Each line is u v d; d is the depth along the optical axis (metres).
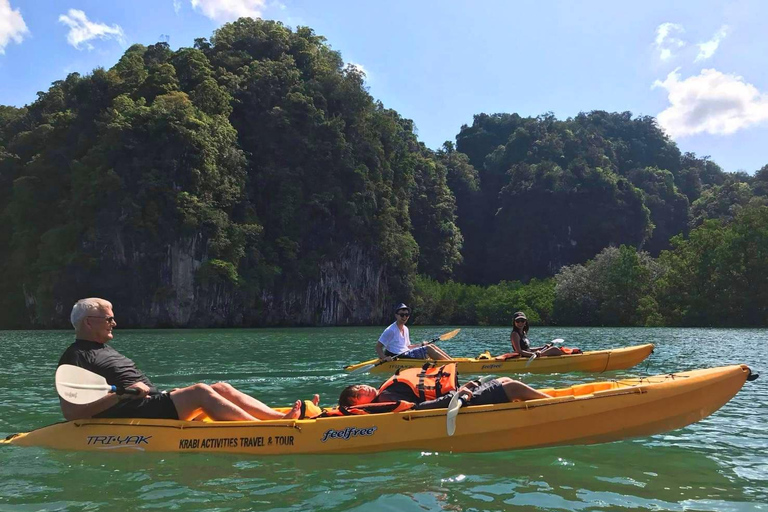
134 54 66.94
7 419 6.93
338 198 64.19
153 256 50.47
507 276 95.50
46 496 4.05
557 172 95.25
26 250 55.78
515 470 4.63
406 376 5.71
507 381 5.46
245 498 4.02
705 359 14.40
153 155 52.38
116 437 5.24
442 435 5.12
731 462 4.83
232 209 57.47
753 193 94.44
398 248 68.50
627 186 92.94
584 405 5.24
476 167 121.50
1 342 25.12
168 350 18.86
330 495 4.07
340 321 63.91
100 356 5.18
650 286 49.56
